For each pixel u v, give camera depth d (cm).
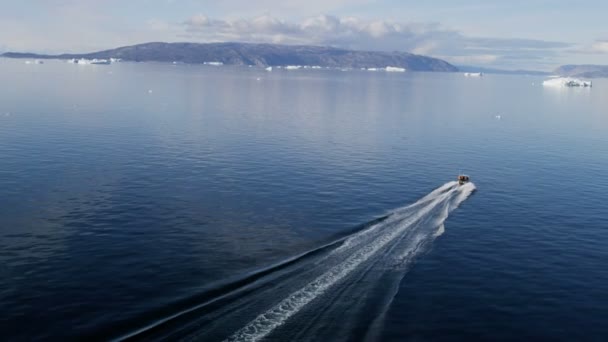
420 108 16425
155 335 2788
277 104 15850
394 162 7756
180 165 6944
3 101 13362
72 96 15575
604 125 13100
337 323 2973
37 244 4081
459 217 5209
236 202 5441
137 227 4562
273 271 3659
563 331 3111
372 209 5394
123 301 3219
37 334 2834
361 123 12100
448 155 8469
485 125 12550
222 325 2886
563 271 3981
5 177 5962
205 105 14662
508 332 3070
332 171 7006
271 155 7856
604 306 3441
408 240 4450
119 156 7306
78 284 3431
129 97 16100
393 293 3400
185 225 4672
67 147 7731
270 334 2808
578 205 5778
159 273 3644
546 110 17238
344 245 4241
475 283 3691
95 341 2781
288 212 5184
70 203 5125
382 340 2880
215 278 3575
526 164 7944
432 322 3122
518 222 5122
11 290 3316
